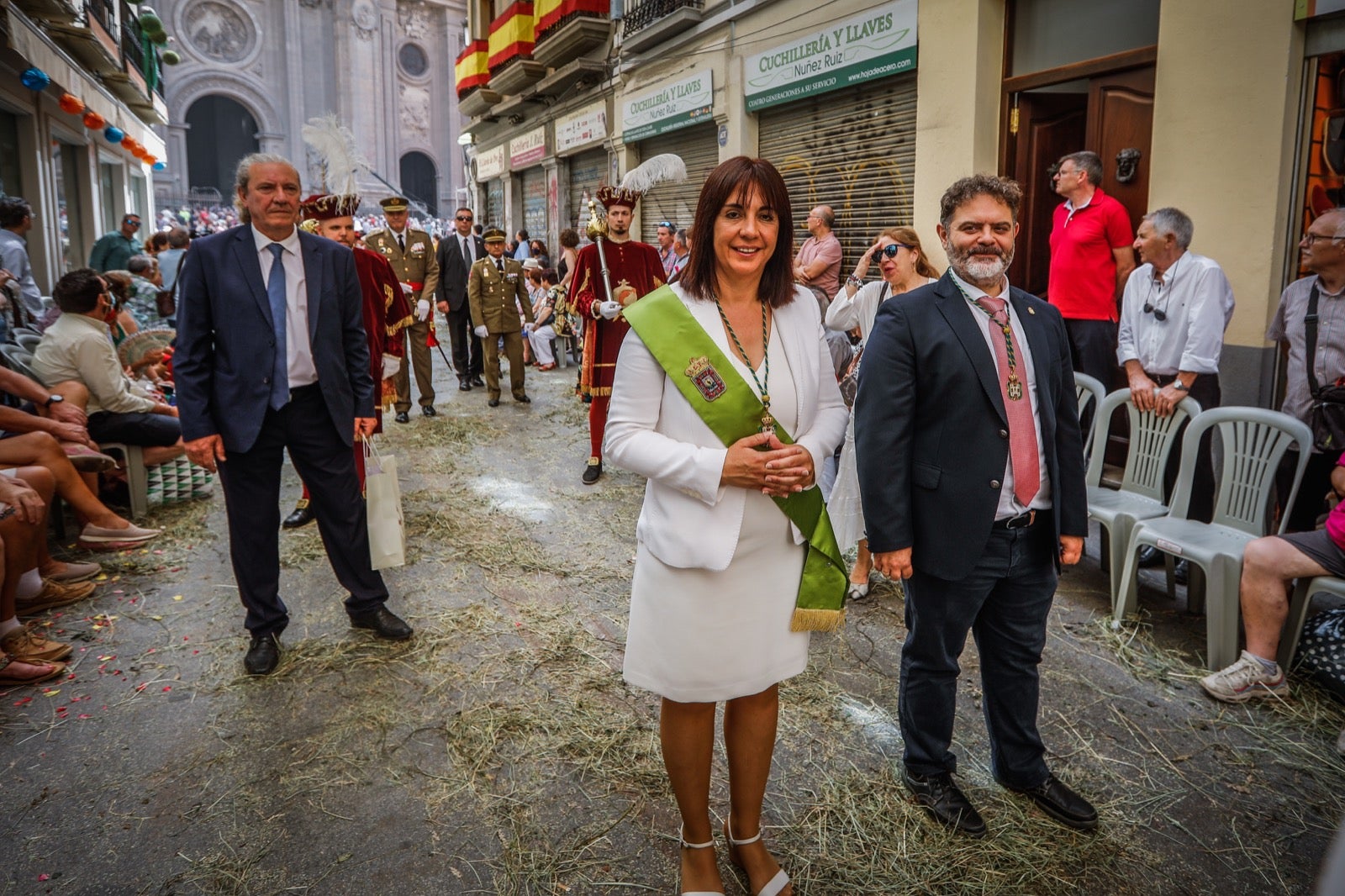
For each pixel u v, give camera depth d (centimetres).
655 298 203
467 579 441
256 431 327
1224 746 287
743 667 204
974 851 240
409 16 4659
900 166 760
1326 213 378
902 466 231
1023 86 641
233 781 274
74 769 280
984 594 237
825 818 253
